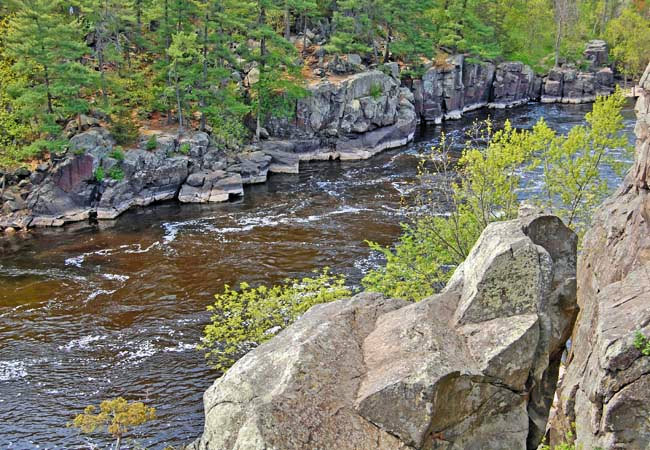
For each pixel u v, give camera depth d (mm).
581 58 105750
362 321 14383
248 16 65062
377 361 12961
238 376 12898
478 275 13844
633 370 11031
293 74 62125
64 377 25938
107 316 30938
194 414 23672
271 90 62062
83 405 24141
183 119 55375
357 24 75875
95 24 51844
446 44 86812
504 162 24859
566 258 14664
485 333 13250
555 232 14750
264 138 61219
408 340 13094
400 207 47312
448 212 36469
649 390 10875
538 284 13445
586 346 13688
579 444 11906
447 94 82375
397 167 59812
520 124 77250
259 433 11320
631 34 101312
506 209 25359
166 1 53375
